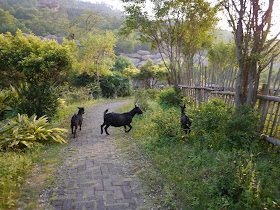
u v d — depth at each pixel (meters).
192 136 5.88
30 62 9.37
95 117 11.36
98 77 23.52
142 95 11.33
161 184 4.08
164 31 13.50
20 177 4.25
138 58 58.84
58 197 3.71
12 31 62.12
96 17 29.72
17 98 9.33
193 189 3.69
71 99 17.27
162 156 5.16
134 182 4.25
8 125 6.50
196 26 12.58
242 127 4.64
